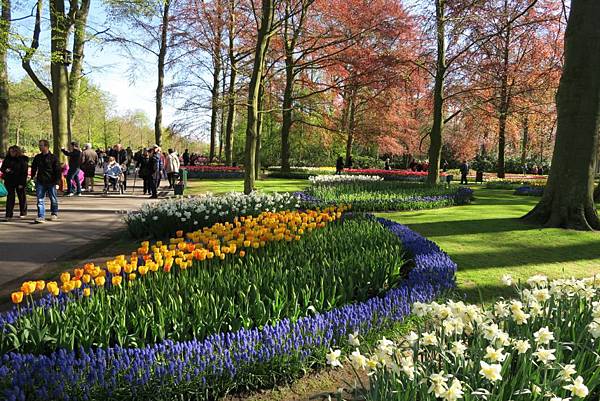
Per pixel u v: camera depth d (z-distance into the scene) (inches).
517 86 776.3
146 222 335.6
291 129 1396.4
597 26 364.8
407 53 858.8
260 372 127.9
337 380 134.7
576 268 265.0
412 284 184.7
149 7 668.7
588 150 378.3
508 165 1866.4
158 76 1079.6
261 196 398.9
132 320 135.7
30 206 507.2
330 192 533.3
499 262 275.1
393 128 1272.1
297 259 208.4
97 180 915.4
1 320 130.0
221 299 155.8
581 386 80.8
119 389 109.4
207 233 240.1
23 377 102.2
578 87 374.3
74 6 650.2
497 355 88.9
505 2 702.5
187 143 1072.8
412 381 87.7
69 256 281.1
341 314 147.6
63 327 126.8
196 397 117.7
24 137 2487.7
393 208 512.1
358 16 859.4
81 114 2044.8
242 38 1042.7
